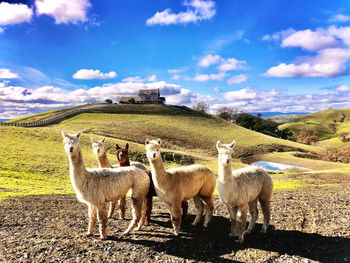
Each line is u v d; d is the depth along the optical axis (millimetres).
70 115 69562
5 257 5223
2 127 39094
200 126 72188
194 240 6562
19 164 23469
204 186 7531
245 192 6297
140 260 5418
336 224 7426
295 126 151500
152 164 6516
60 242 6062
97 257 5438
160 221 8297
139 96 124750
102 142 8266
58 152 30578
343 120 163000
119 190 6613
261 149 59156
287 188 16750
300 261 5344
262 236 6801
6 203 9766
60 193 14109
